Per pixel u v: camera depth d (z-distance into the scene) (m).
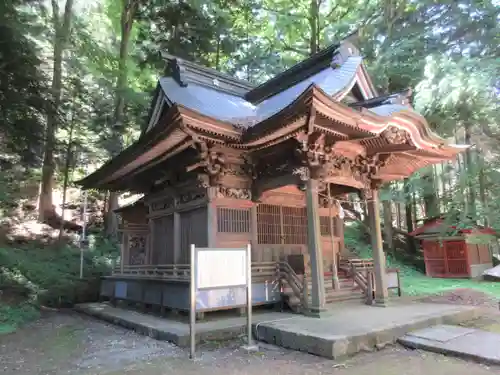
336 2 22.81
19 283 12.52
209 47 20.28
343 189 12.41
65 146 21.67
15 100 14.57
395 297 11.80
